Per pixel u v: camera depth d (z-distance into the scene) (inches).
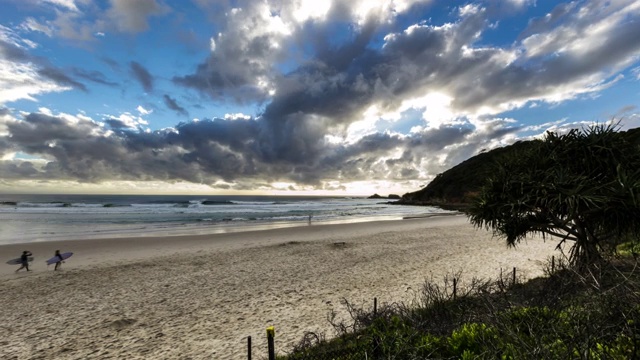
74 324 353.1
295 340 300.2
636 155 263.3
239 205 3203.7
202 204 3302.2
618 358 100.0
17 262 575.5
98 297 440.8
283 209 2674.7
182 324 349.1
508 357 116.6
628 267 216.2
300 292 452.4
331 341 231.1
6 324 354.6
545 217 285.4
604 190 247.6
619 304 118.6
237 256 710.5
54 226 1332.4
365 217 1934.1
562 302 153.9
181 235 1064.8
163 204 3159.5
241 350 286.4
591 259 232.8
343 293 443.2
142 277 541.0
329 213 2289.6
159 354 285.1
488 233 1057.5
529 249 721.0
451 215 2106.3
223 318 363.9
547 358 102.6
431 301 247.0
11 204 2891.2
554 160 281.3
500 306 179.6
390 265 606.9
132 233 1130.0
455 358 140.5
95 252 767.1
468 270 551.2
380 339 156.8
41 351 295.7
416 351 143.6
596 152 268.7
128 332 331.6
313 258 682.8
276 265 621.0
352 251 757.9
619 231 238.1
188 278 533.0
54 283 509.4
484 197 312.0
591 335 105.7
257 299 425.4
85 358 282.8
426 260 644.1
